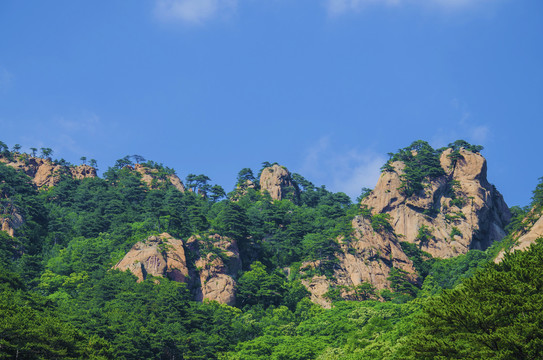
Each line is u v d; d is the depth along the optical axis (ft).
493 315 198.59
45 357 283.38
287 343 422.41
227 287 536.01
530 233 495.00
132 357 355.36
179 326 414.00
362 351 337.31
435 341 203.72
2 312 285.64
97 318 371.35
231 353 409.28
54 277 515.50
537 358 188.03
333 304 528.22
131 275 499.10
